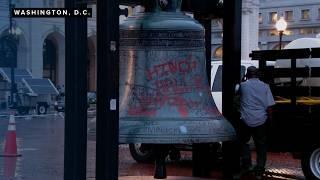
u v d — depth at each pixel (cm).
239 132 742
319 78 901
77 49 536
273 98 888
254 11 8194
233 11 739
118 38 508
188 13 754
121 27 593
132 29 584
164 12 595
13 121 1230
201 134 554
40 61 2655
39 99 2738
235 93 751
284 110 915
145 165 1130
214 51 5916
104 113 502
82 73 539
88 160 1163
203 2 680
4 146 1262
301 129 901
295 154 918
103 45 504
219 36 5872
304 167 905
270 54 944
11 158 1184
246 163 852
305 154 903
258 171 859
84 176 543
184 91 580
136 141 543
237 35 741
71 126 541
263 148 856
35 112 2709
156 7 595
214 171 905
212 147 902
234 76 743
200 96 588
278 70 936
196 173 838
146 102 573
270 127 923
